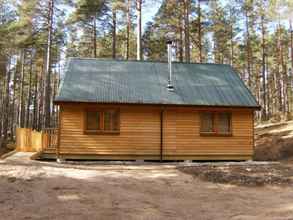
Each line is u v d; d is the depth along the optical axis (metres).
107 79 18.03
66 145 15.95
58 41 34.28
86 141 16.11
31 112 52.84
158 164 15.63
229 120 17.22
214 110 17.00
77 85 17.03
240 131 17.19
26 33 30.28
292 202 9.56
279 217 7.93
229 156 16.98
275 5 31.11
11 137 40.31
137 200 9.41
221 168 14.65
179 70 20.12
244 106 16.77
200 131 16.94
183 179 12.64
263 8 35.66
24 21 29.28
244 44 39.16
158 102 16.25
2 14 32.38
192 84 18.47
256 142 23.27
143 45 33.75
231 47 40.00
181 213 8.23
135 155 16.36
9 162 14.16
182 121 16.86
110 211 8.19
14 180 10.86
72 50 40.84
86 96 16.08
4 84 43.09
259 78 46.34
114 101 15.88
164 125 16.70
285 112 37.50
